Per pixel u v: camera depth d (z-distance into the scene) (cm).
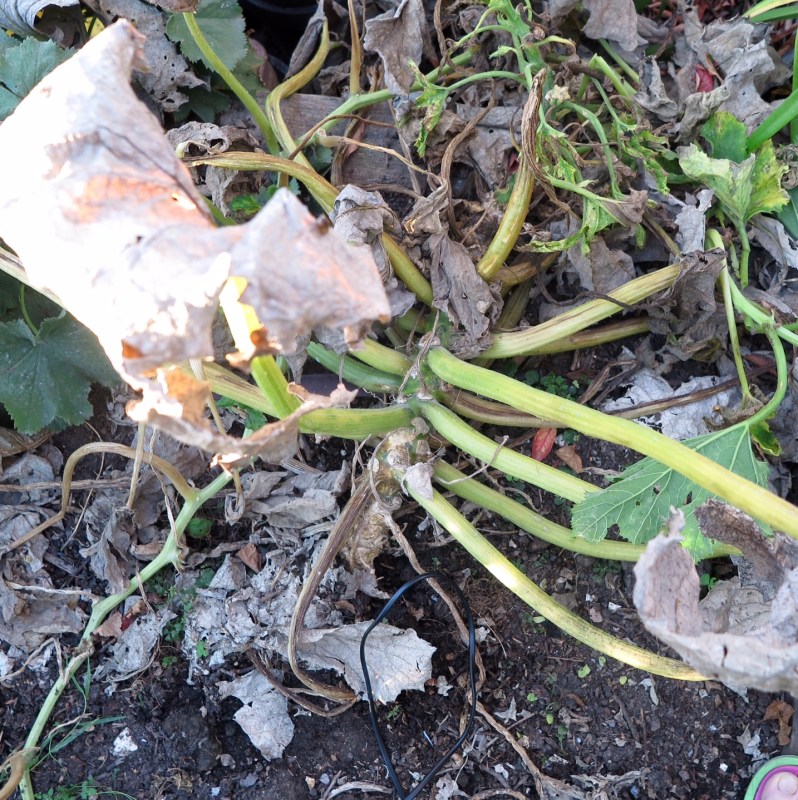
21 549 86
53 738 83
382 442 81
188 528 86
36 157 53
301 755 83
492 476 87
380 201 75
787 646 54
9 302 85
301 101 94
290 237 48
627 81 89
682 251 82
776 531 63
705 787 81
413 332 84
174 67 90
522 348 81
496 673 85
